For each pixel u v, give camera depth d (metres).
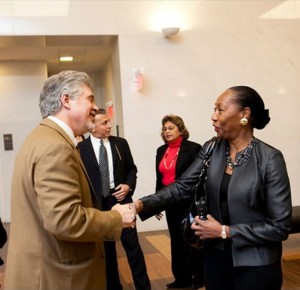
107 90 7.08
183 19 5.21
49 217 1.29
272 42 5.44
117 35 5.07
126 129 5.09
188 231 1.81
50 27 4.90
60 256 1.40
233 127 1.67
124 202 3.07
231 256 1.65
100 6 5.01
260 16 5.40
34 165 1.34
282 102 5.50
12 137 6.19
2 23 4.80
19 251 1.39
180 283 3.26
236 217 1.61
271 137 5.49
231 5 5.32
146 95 5.13
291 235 4.68
